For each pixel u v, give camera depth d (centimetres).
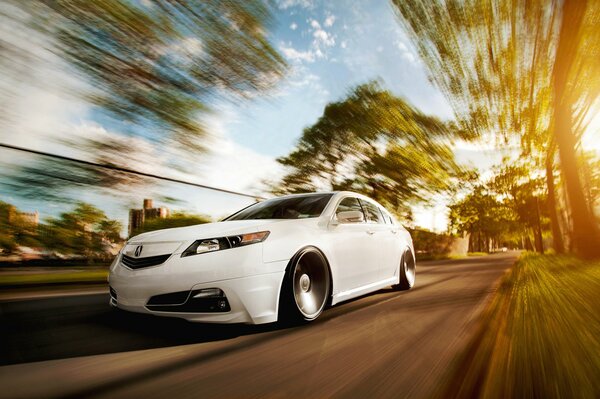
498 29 559
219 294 240
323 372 184
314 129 1509
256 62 571
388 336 254
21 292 487
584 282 407
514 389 131
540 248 2359
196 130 541
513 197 2336
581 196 889
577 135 839
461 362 193
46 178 454
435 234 2792
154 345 233
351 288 352
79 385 168
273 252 266
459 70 614
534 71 605
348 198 404
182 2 487
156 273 243
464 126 732
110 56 443
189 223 688
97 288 538
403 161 1479
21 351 219
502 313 302
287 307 275
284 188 1117
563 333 194
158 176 547
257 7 556
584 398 114
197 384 169
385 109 1455
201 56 525
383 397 152
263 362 200
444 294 460
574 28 527
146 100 484
